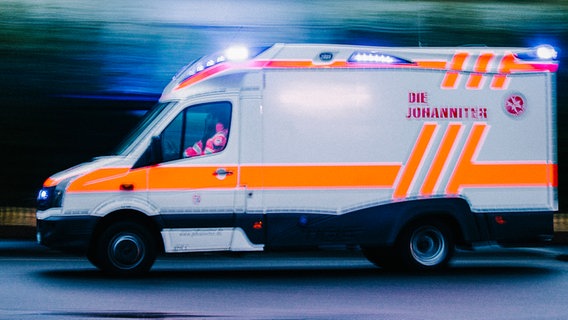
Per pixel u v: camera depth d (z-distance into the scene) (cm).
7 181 2091
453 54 1393
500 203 1397
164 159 1312
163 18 2159
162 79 2152
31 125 2122
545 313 1065
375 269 1480
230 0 2177
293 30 2178
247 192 1323
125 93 2150
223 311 1058
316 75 1345
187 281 1307
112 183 1298
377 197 1355
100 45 2152
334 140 1345
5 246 1662
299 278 1355
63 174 1321
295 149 1335
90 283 1264
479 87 1395
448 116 1382
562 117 2212
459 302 1135
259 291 1214
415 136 1369
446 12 2227
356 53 1359
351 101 1352
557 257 1681
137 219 1320
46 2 2150
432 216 1394
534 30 2252
